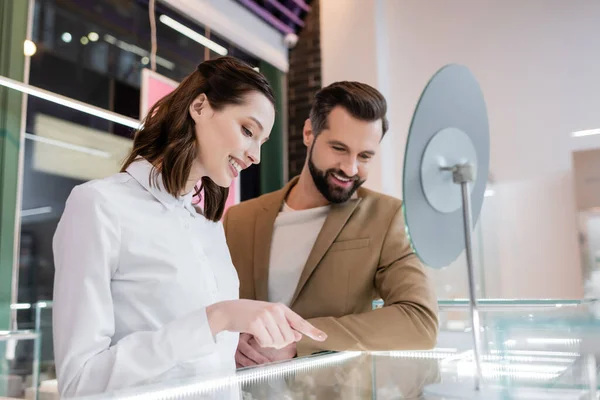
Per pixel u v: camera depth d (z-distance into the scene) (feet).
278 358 4.32
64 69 9.91
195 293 3.30
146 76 11.12
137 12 11.26
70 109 9.95
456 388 2.36
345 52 13.64
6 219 8.84
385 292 4.91
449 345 4.34
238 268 5.27
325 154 4.95
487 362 2.85
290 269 5.09
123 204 3.16
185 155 3.38
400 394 2.25
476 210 3.86
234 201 13.24
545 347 2.92
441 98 3.40
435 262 3.49
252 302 2.89
